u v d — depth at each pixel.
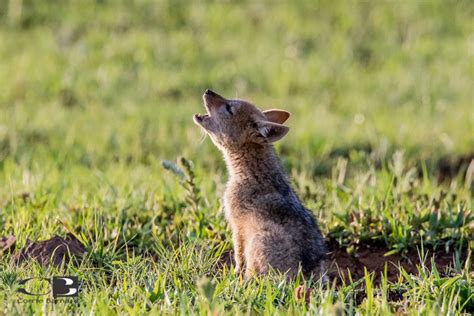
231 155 10.46
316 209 11.60
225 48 25.73
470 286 8.65
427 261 10.31
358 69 24.53
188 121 19.72
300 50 25.78
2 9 28.03
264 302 8.18
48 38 26.06
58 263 9.50
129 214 11.24
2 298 8.02
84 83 22.64
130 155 17.42
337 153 17.75
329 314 7.50
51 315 7.55
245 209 9.93
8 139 18.05
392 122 19.59
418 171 16.92
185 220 11.05
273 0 29.02
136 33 26.58
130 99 21.80
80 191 12.88
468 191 13.82
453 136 18.47
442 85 22.86
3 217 11.09
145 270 8.97
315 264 9.42
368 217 10.84
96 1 28.62
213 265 9.60
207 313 7.51
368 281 8.22
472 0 29.05
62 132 18.70
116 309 7.89
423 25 27.45
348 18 27.69
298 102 21.56
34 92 21.91
